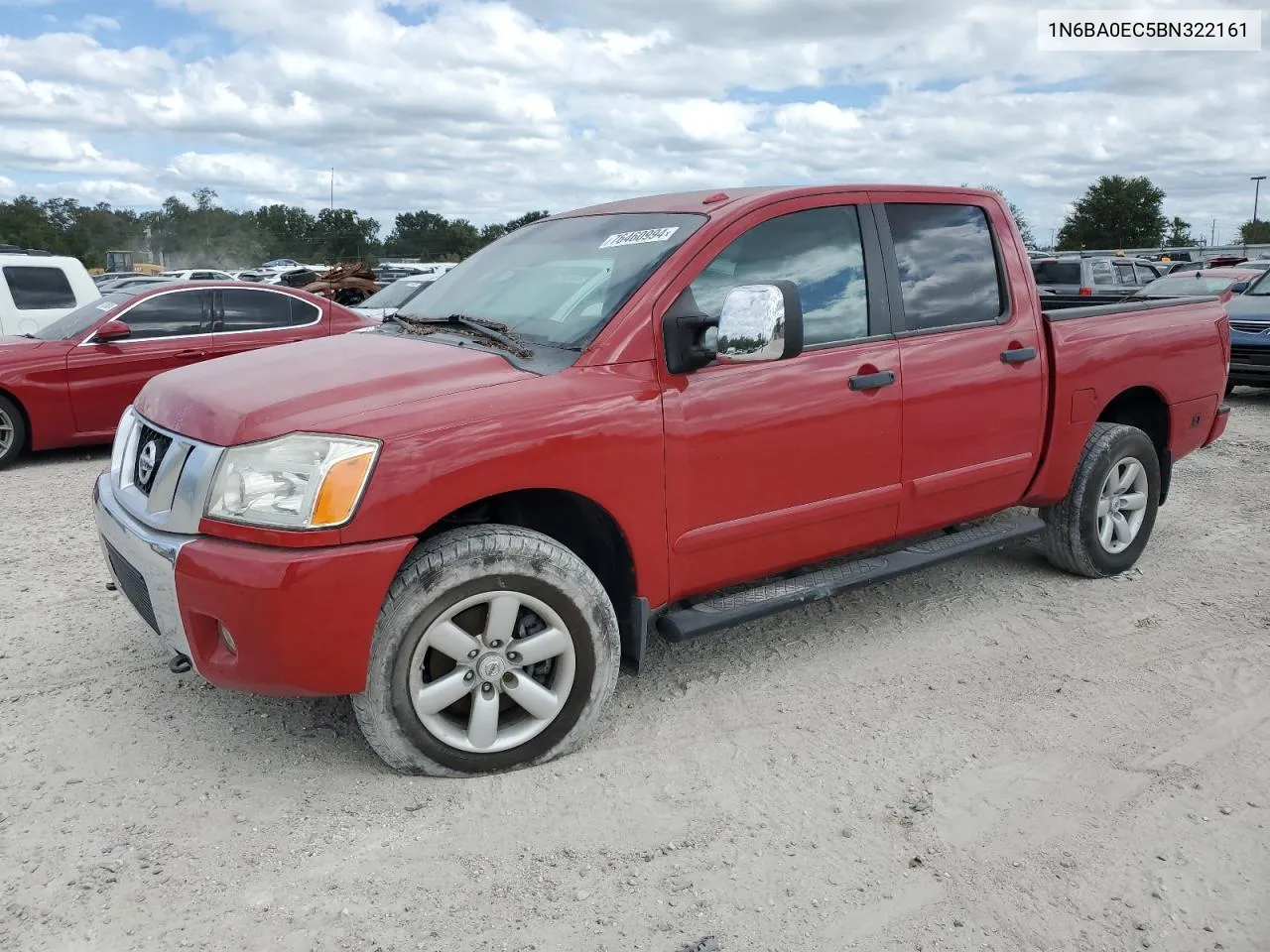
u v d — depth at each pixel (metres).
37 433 8.56
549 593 3.15
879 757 3.34
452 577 2.99
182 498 2.94
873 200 4.08
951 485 4.21
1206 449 8.62
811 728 3.54
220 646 2.97
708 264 3.55
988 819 2.97
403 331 3.90
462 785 3.14
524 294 3.80
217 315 9.47
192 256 124.25
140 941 2.43
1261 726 3.55
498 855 2.79
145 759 3.29
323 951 2.40
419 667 3.02
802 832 2.91
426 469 2.90
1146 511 5.22
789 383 3.64
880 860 2.78
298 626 2.78
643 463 3.30
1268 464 7.99
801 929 2.49
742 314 3.11
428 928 2.49
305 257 125.62
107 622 4.50
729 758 3.33
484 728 3.15
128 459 3.43
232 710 3.64
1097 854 2.80
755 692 3.83
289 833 2.88
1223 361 5.55
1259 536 5.93
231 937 2.45
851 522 3.94
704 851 2.81
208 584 2.82
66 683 3.85
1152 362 5.04
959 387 4.17
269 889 2.63
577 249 3.93
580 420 3.16
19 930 2.46
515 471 3.04
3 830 2.88
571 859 2.77
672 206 3.93
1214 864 2.75
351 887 2.64
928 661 4.12
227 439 2.89
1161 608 4.73
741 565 3.67
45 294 11.36
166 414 3.22
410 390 3.08
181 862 2.74
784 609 3.74
